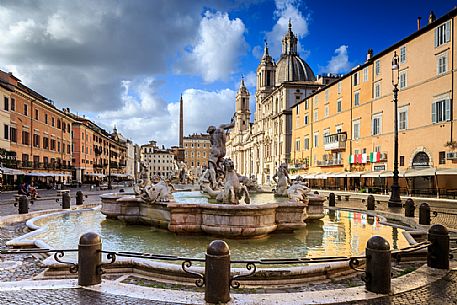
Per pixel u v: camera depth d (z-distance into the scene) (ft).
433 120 117.08
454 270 24.07
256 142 336.90
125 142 446.19
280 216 36.86
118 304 17.72
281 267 23.30
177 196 58.39
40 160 173.88
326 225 45.24
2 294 18.93
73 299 18.31
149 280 22.62
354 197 114.32
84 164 246.06
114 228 41.52
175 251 29.71
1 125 135.33
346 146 173.47
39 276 23.16
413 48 127.03
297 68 301.22
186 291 19.88
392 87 139.03
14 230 43.01
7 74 143.64
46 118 182.29
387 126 142.10
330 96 191.31
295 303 18.01
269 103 302.04
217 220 33.78
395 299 18.81
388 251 19.95
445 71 112.37
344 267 23.82
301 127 230.89
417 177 124.36
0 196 104.63
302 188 46.01
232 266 25.40
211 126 64.75
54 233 38.37
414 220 49.39
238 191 39.83
